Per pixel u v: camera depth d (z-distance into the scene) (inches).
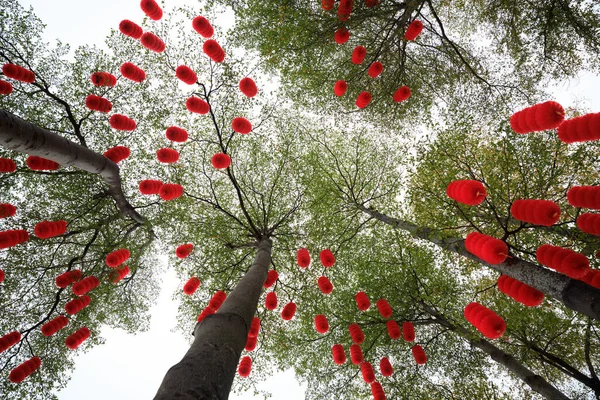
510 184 274.4
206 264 448.8
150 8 256.4
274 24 395.2
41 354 386.0
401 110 482.9
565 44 401.1
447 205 292.5
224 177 466.0
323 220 471.8
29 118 341.4
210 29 262.8
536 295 196.7
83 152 237.3
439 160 301.3
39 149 191.8
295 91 470.3
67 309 294.2
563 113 150.6
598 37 374.6
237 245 425.7
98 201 408.2
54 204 397.4
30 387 363.9
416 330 429.7
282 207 476.4
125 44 368.8
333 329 428.1
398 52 469.7
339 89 307.3
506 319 346.6
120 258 306.0
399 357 418.0
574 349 372.5
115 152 286.7
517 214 170.7
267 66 431.2
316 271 457.7
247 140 445.1
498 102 440.8
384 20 421.1
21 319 385.4
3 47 313.3
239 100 406.0
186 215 439.2
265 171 479.2
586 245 259.3
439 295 394.3
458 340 411.2
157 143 410.9
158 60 365.7
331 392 414.6
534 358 382.3
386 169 504.7
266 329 422.9
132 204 449.1
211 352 113.5
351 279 462.9
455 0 466.3
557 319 331.0
